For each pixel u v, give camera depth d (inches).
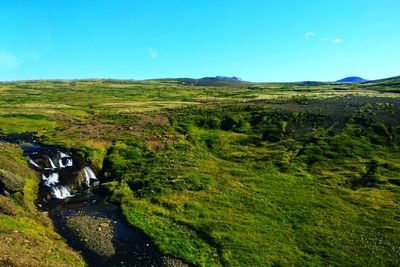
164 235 2069.4
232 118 4303.6
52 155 3198.8
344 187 2714.1
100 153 3420.3
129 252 1898.4
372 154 3211.1
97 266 1747.0
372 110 4072.3
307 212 2342.5
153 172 3009.4
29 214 2169.0
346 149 3312.0
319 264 1815.9
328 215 2304.4
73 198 2696.9
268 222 2226.9
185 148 3582.7
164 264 1801.2
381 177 2797.7
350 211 2352.4
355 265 1803.6
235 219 2251.5
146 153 3452.3
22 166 2898.6
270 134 3823.8
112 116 4741.6
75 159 3255.4
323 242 2009.1
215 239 2023.9
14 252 1491.1
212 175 2935.5
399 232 2085.4
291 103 4813.0
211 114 4542.3
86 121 4574.3
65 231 2101.4
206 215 2303.2
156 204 2482.8
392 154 3201.3
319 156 3238.2
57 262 1596.9
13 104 6569.9
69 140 3671.3
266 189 2689.5
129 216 2301.9
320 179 2844.5
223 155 3457.2
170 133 3983.8
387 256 1870.1
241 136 3855.8
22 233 1825.8
